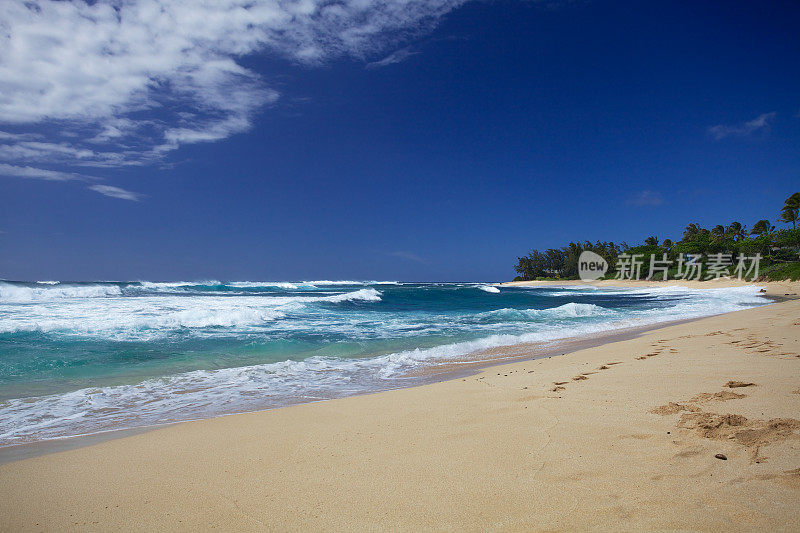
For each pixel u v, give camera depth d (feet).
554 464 9.62
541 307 76.95
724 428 10.62
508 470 9.53
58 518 8.63
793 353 19.85
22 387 21.48
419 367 26.96
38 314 46.01
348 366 27.22
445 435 12.40
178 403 19.15
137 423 16.30
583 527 6.97
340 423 14.47
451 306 77.82
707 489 7.79
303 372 25.52
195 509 8.73
